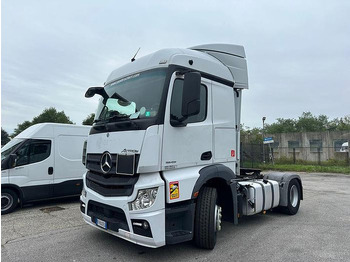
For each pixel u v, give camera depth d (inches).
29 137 335.0
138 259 166.6
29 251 184.2
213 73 193.2
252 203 226.2
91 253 177.6
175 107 160.9
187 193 159.3
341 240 200.8
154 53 174.4
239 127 231.1
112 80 201.6
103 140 170.2
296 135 1147.3
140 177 148.9
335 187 491.8
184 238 156.6
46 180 341.4
